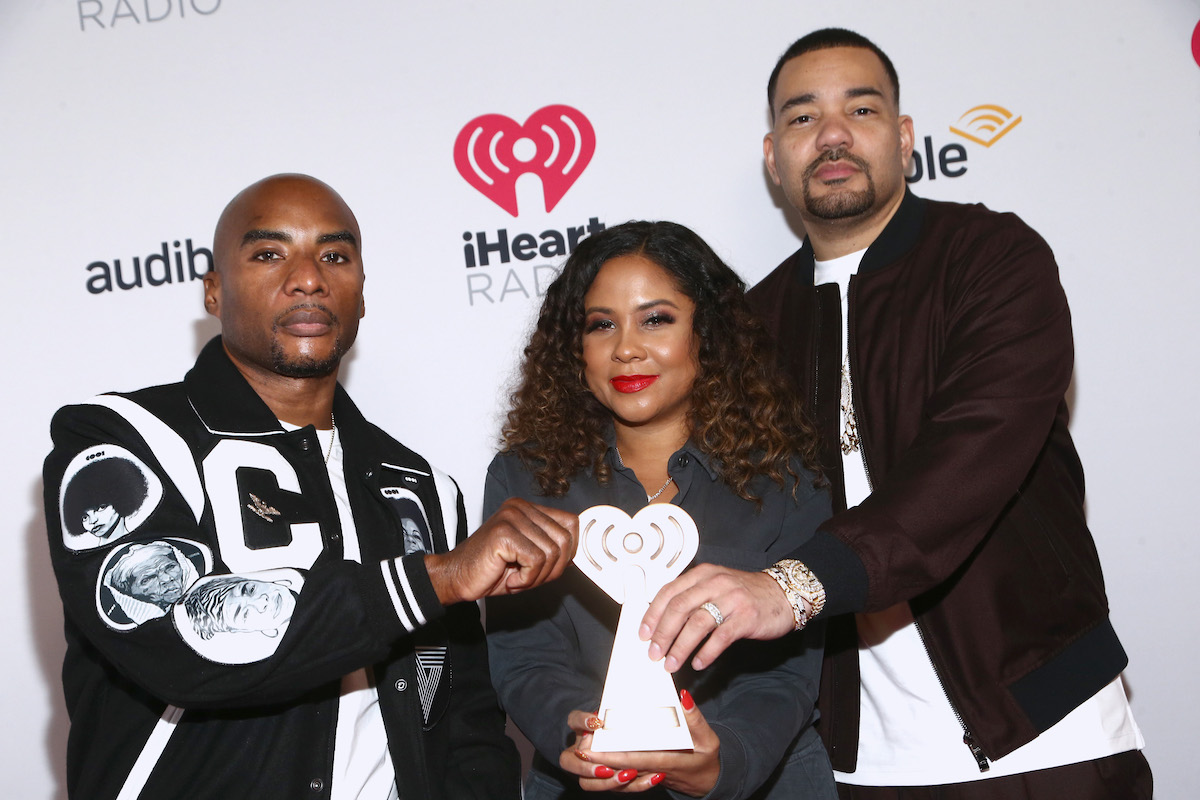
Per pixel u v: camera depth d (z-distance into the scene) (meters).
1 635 2.55
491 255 2.60
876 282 1.96
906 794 1.86
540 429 1.72
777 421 1.69
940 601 1.80
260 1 2.63
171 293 2.61
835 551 1.47
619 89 2.60
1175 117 2.48
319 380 1.75
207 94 2.63
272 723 1.49
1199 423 2.44
